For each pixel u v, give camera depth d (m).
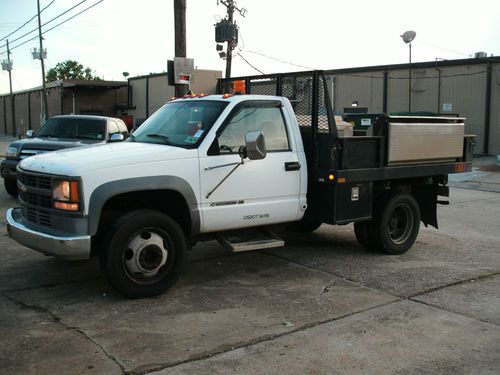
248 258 7.20
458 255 7.53
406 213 7.62
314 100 6.54
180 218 5.81
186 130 6.02
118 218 5.31
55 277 6.12
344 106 33.94
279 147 6.35
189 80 13.20
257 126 6.19
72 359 4.05
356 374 3.91
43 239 5.14
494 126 27.59
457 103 28.91
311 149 6.63
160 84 46.78
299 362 4.08
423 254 7.57
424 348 4.37
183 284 6.00
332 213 6.57
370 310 5.23
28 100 59.62
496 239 8.68
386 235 7.30
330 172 6.43
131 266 5.34
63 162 5.21
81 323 4.78
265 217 6.21
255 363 4.05
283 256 7.32
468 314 5.17
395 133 6.98
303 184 6.54
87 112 50.12
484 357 4.22
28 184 5.59
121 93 51.84
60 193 5.08
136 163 5.29
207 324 4.81
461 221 10.37
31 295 5.52
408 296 5.67
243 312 5.13
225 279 6.22
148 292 5.42
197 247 7.79
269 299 5.52
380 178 6.93
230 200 5.89
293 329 4.73
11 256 6.98
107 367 3.94
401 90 31.14
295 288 5.91
